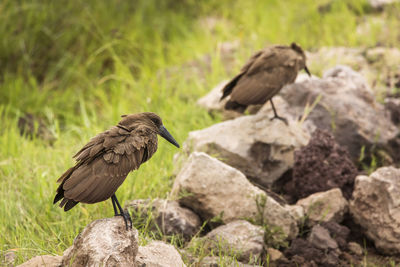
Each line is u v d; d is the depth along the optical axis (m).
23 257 8.64
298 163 10.78
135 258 7.02
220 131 11.34
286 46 11.35
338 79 12.81
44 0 18.17
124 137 7.31
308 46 18.00
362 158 11.91
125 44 18.05
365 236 10.15
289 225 9.67
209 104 13.91
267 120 11.31
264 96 10.61
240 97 10.56
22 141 13.06
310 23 19.20
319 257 9.28
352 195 10.30
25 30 17.53
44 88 16.28
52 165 11.64
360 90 12.77
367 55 16.33
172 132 12.38
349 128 12.18
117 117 14.12
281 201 10.62
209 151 11.12
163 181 10.94
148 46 18.38
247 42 18.38
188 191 9.60
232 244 8.93
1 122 14.23
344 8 19.56
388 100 13.87
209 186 9.60
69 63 17.52
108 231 6.98
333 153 10.80
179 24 20.23
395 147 12.59
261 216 9.55
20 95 15.72
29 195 10.52
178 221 9.40
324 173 10.70
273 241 9.51
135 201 9.85
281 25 19.38
